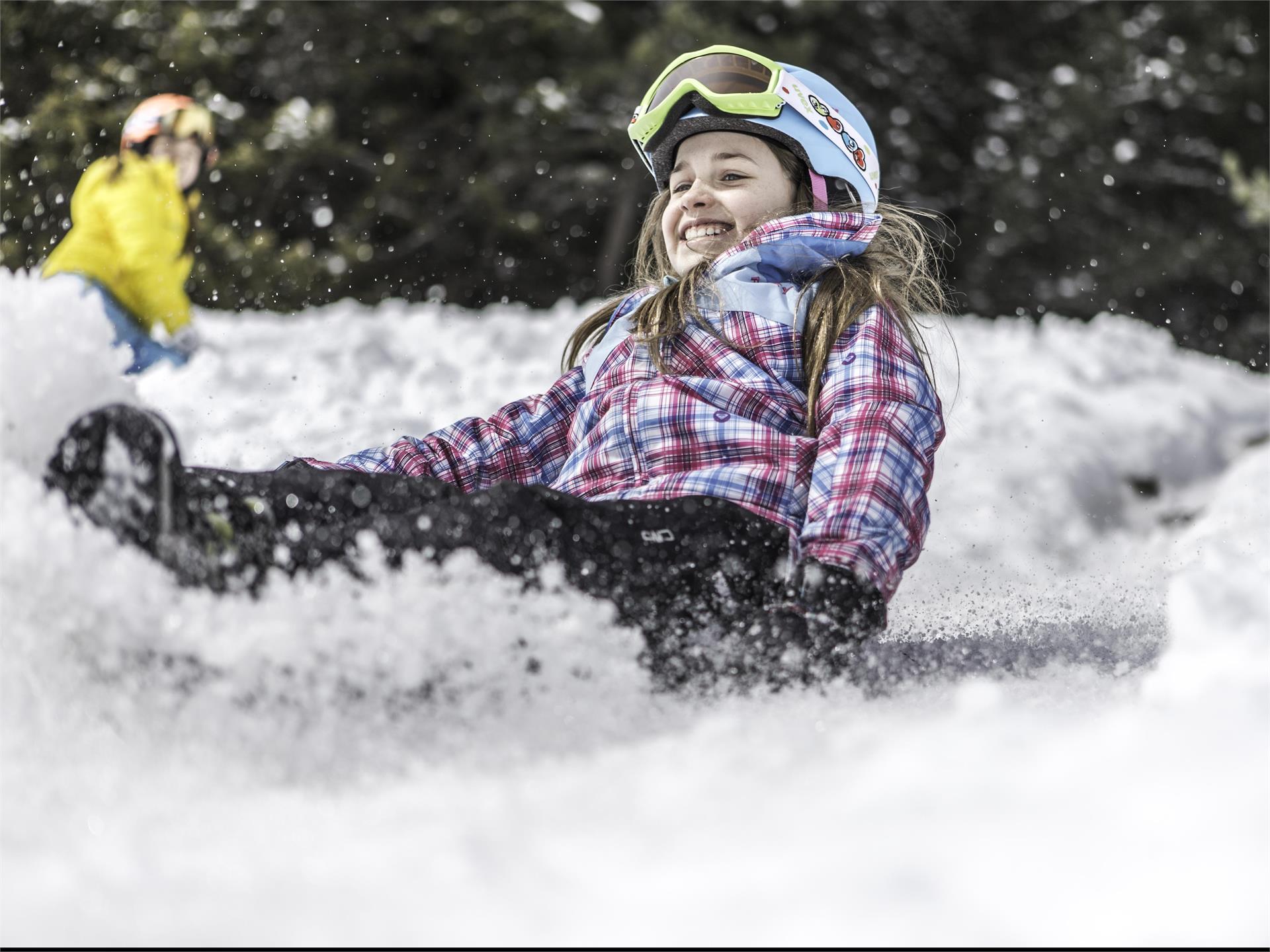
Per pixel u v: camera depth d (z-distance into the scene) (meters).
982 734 2.37
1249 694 2.41
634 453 3.86
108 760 2.53
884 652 3.36
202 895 1.96
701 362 4.00
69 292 2.89
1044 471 10.77
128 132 9.83
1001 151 30.78
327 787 2.47
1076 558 9.50
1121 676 3.19
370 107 27.52
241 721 2.58
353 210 26.28
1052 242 30.38
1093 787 2.08
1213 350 29.64
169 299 9.70
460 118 27.88
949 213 30.86
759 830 2.06
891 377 3.77
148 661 2.58
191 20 24.50
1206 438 12.32
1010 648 3.58
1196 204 31.78
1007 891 1.81
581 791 2.30
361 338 11.91
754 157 4.36
